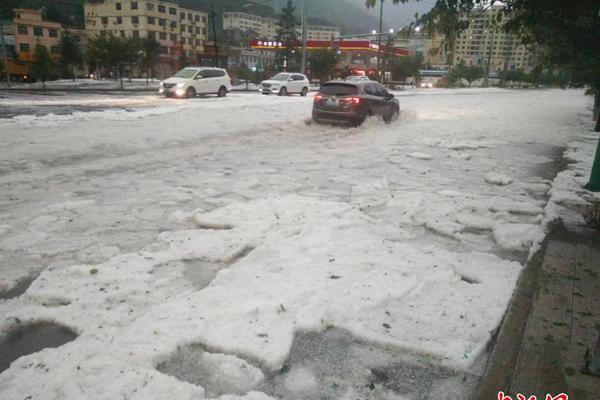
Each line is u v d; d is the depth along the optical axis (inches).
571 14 143.4
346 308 124.2
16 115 529.0
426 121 672.4
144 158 334.0
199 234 179.2
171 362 102.0
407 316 122.0
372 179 287.7
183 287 137.4
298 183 271.0
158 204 222.2
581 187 271.9
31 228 182.5
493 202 235.8
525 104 1175.6
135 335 108.3
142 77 2373.3
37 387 90.4
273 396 93.5
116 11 3319.4
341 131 519.8
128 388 90.0
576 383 94.3
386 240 176.9
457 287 139.1
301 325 115.2
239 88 1565.0
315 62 1899.6
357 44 2864.2
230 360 101.5
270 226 187.5
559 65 254.1
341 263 152.7
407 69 2411.4
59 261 153.3
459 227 195.0
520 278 146.6
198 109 668.1
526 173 322.3
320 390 95.6
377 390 96.1
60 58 1988.2
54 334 113.6
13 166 289.6
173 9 3501.5
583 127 634.2
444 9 140.3
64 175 275.3
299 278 140.5
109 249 163.9
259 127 525.3
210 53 1827.0
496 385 95.8
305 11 1475.1
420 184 278.4
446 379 100.0
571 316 120.3
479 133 545.6
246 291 131.5
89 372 94.7
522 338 110.7
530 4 143.1
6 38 2625.5
